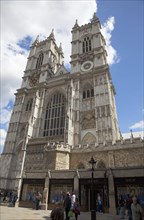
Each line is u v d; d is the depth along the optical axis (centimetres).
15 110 6256
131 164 2966
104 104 4725
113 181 2234
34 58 7788
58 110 5572
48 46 7688
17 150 5347
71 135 4506
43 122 5566
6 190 4666
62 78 6075
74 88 5469
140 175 2144
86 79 5594
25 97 6550
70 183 2466
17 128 5728
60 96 5869
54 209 834
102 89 5022
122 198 1920
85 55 6234
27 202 2628
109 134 4222
